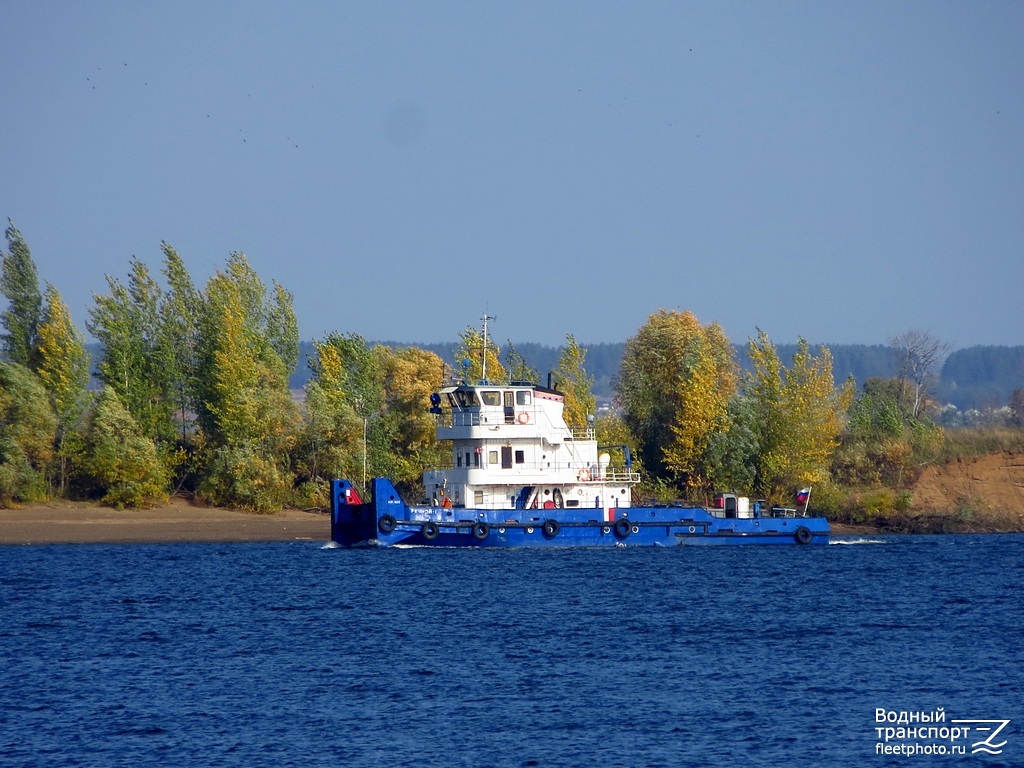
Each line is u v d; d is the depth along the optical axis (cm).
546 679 13512
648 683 13338
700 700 12631
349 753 10900
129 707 12375
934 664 14338
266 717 12000
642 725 11725
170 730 11575
